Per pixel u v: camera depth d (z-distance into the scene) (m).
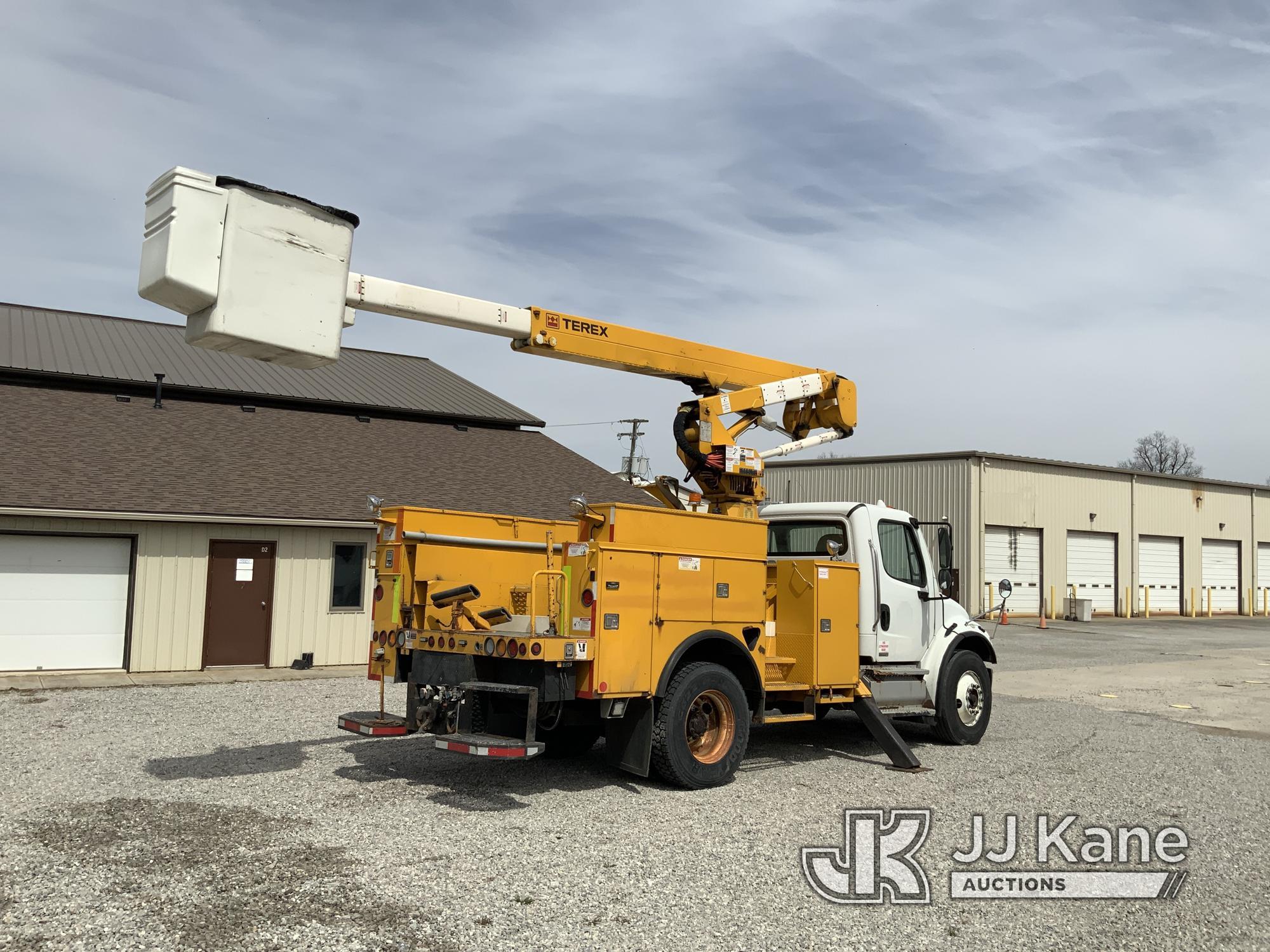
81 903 4.94
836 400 10.34
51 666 15.31
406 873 5.48
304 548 17.25
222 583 16.58
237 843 6.01
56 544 15.42
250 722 10.73
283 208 6.21
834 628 8.91
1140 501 37.88
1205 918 5.09
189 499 15.98
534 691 6.94
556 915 4.90
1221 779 8.53
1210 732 11.14
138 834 6.18
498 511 18.83
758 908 5.06
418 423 22.81
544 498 20.28
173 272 5.79
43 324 21.34
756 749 9.71
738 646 8.14
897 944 4.65
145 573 15.88
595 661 7.11
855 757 9.29
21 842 5.99
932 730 10.66
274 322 6.14
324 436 20.20
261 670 16.41
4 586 15.07
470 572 8.41
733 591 8.21
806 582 8.84
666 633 7.63
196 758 8.70
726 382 9.54
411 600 8.02
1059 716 12.28
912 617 9.92
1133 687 15.67
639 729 7.56
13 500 14.27
